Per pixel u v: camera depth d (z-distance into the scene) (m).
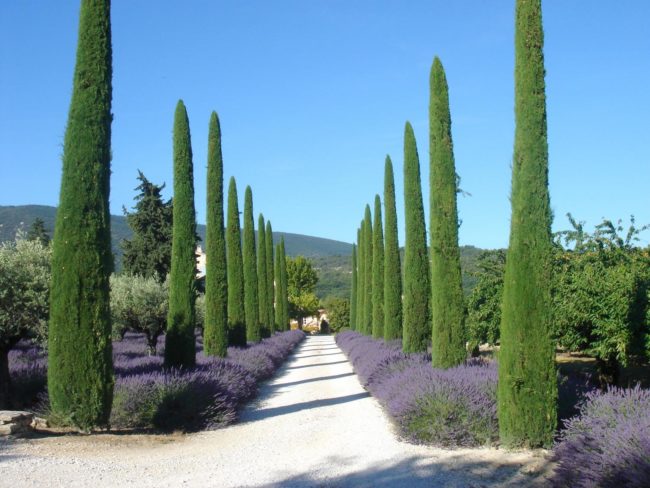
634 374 16.31
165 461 8.35
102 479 7.04
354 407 14.25
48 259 12.72
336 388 18.48
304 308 76.69
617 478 5.73
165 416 11.21
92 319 10.05
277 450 9.52
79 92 10.49
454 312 13.35
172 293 15.01
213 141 19.78
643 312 11.46
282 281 54.41
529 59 9.21
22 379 12.63
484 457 8.32
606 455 6.12
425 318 17.64
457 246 13.59
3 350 11.98
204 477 7.52
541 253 8.77
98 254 10.23
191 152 15.69
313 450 9.48
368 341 26.83
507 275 8.97
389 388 12.39
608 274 12.55
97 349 10.04
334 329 76.69
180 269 15.04
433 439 9.32
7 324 11.66
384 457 8.72
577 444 6.98
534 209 8.87
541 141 8.99
